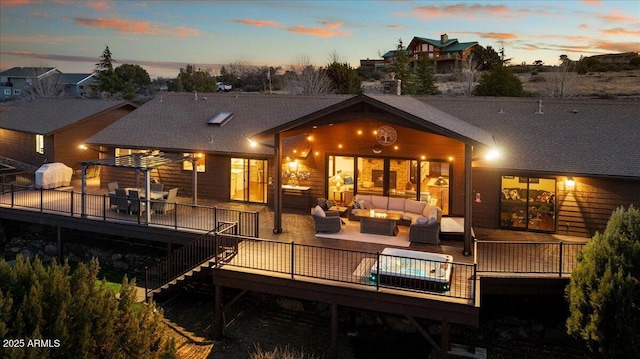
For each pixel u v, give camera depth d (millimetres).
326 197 19875
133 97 58875
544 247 15547
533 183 17203
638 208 15789
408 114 13805
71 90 70625
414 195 18609
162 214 18984
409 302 11500
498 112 20000
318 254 14406
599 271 10508
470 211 14398
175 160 19266
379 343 13125
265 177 20922
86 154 28656
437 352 12062
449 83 56500
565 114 19062
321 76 49562
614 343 9961
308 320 14234
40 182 23141
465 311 11039
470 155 14133
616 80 53219
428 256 13203
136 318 8398
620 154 16266
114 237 20094
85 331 7367
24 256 19984
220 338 13133
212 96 25984
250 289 13023
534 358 12461
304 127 15664
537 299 14250
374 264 12570
